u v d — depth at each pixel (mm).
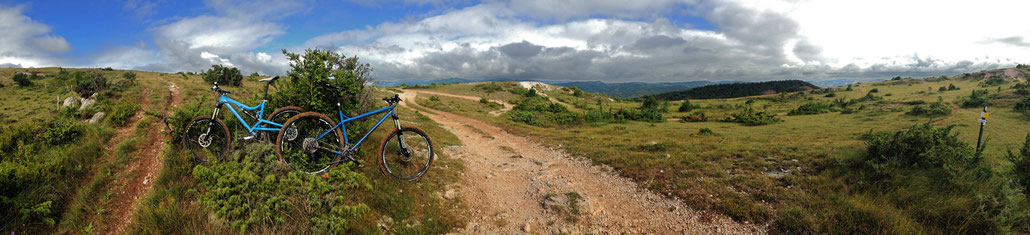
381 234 4488
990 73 152750
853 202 5262
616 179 7992
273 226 3736
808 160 8359
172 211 3809
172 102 16406
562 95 88438
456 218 5508
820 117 46188
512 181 7926
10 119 16312
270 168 4180
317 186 4203
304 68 6070
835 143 12492
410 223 5000
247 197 3789
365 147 6758
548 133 19781
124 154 5812
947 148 6535
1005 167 6789
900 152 6977
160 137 6980
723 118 47000
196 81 36719
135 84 24891
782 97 108875
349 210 4219
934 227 4680
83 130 7465
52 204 4047
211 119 4559
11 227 3578
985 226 4457
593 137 16703
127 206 4363
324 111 5871
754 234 4996
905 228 4477
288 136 4312
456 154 10539
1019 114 34500
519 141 16781
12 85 39125
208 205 3666
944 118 35312
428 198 5926
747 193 6371
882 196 5605
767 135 22125
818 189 6152
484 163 9867
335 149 4668
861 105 68375
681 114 59938
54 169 4625
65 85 33688
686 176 7586
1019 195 4934
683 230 5316
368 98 10531
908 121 35094
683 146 11547
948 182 5695
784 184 6719
